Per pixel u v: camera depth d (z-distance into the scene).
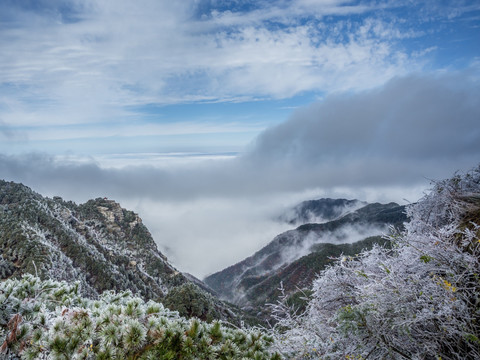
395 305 2.82
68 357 3.18
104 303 4.65
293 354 3.53
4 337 3.43
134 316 3.61
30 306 4.06
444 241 3.25
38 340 3.38
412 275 3.03
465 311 2.57
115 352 3.19
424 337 2.86
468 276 2.76
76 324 3.40
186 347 3.38
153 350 3.28
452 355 2.69
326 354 3.00
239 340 3.84
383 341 2.79
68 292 4.94
